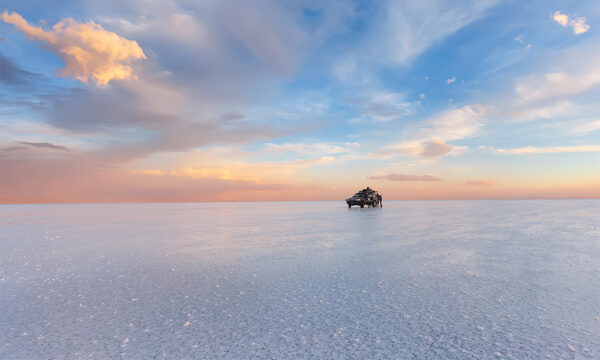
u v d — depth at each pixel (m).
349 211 28.36
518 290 4.41
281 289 4.57
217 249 8.09
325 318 3.46
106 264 6.37
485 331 3.09
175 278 5.25
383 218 18.67
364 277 5.21
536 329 3.12
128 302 4.06
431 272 5.50
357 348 2.76
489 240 9.23
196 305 3.93
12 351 2.78
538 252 7.25
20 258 7.00
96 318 3.54
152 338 3.01
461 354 2.64
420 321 3.35
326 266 6.05
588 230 11.52
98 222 17.69
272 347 2.80
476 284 4.73
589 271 5.46
